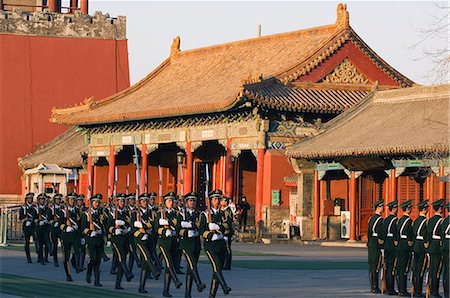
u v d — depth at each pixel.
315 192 98.62
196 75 124.19
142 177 121.31
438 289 48.81
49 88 160.38
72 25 163.12
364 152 88.00
